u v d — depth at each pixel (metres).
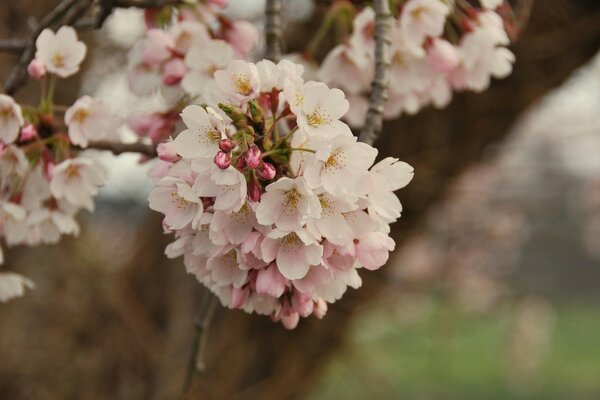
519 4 2.49
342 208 1.29
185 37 2.01
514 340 10.03
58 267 4.06
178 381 3.95
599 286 14.51
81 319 4.09
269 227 1.29
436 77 2.17
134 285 4.14
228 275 1.36
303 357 4.05
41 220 1.90
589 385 11.81
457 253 6.60
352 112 2.32
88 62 4.03
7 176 1.84
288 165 1.32
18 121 1.72
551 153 6.33
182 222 1.32
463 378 11.77
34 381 4.04
